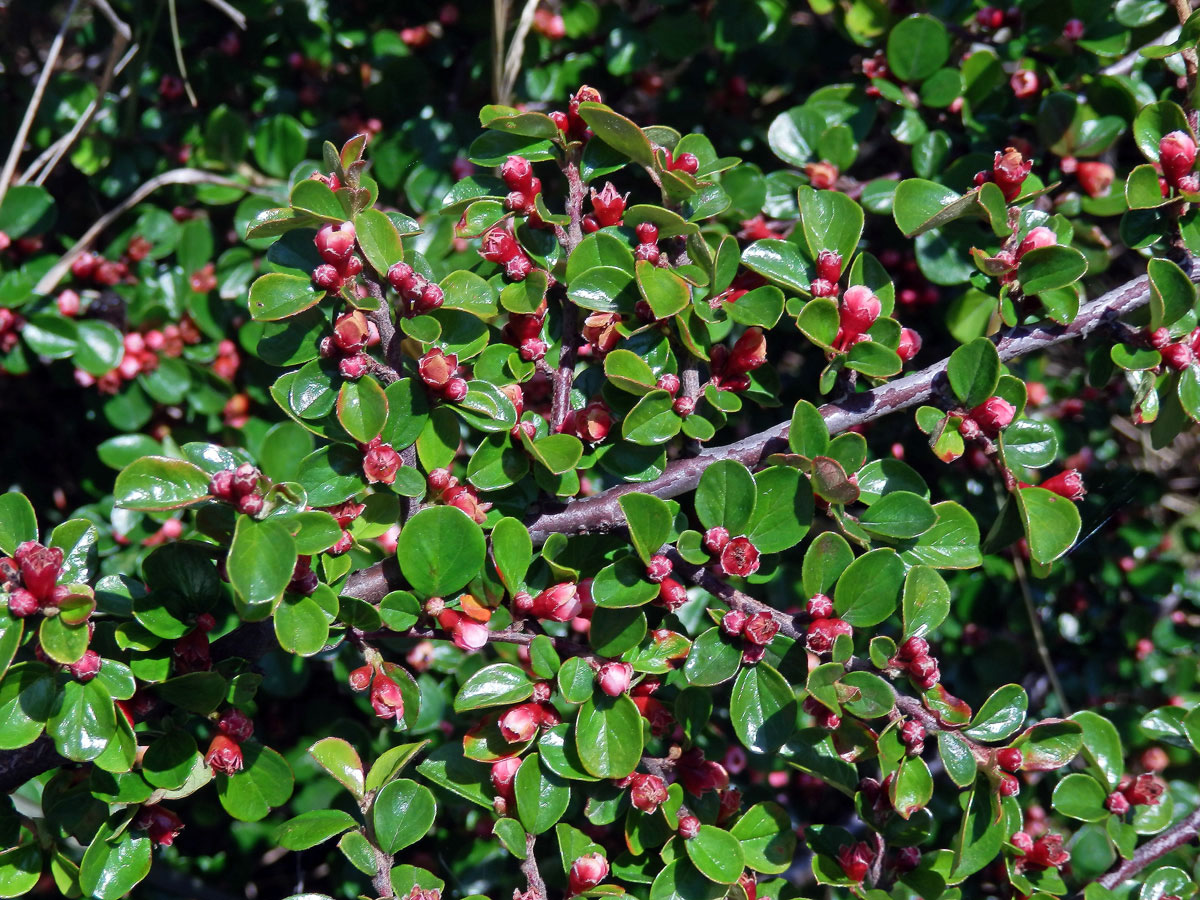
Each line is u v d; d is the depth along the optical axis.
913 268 0.59
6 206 0.58
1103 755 0.50
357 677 0.47
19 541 0.46
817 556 0.47
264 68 0.63
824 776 0.48
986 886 0.56
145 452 0.58
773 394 0.49
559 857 0.53
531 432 0.47
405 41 0.63
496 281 0.49
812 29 0.61
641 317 0.48
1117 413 0.62
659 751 0.51
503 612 0.53
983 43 0.57
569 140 0.48
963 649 0.59
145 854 0.47
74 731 0.45
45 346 0.57
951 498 0.59
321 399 0.47
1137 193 0.48
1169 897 0.50
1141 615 0.61
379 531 0.47
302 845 0.47
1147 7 0.55
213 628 0.47
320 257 0.47
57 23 0.72
